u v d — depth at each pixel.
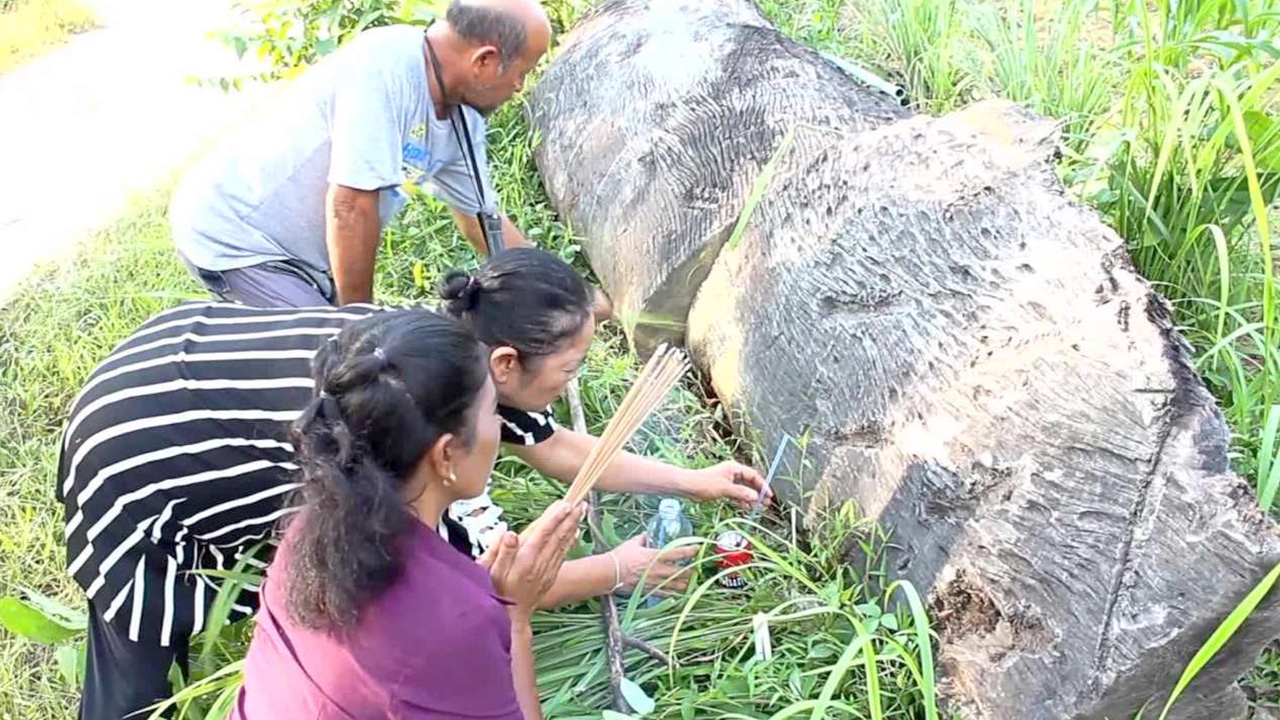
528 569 1.97
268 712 1.64
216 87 4.76
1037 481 2.02
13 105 5.61
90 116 5.42
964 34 4.24
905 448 2.29
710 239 3.10
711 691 2.19
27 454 3.22
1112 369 1.98
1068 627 1.94
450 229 3.82
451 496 1.71
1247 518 1.77
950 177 2.50
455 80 2.72
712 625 2.40
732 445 3.01
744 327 2.88
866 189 2.65
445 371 1.57
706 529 2.59
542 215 3.96
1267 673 2.26
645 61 3.63
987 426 2.14
